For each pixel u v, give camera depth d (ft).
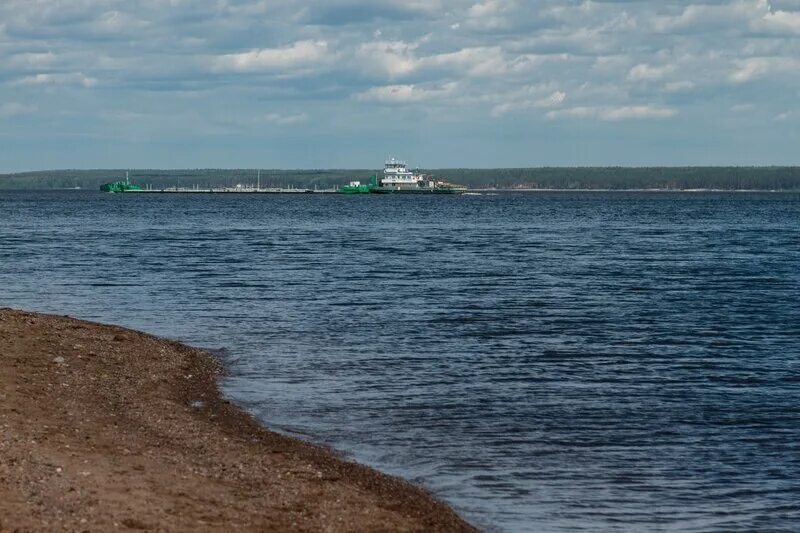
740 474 156.97
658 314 354.33
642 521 136.26
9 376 197.88
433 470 157.28
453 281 467.52
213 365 243.40
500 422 188.65
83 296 398.01
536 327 319.27
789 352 275.39
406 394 212.64
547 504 142.00
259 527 119.03
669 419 192.65
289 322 326.03
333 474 148.97
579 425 187.01
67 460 139.54
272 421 186.70
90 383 203.21
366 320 331.98
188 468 143.64
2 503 115.85
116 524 113.50
